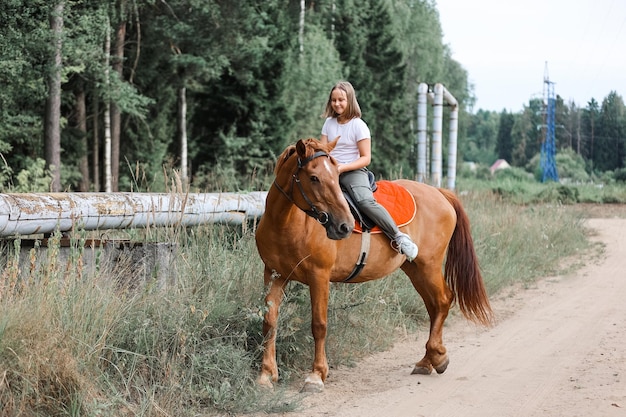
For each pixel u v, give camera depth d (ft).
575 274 43.93
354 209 20.40
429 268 22.74
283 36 100.07
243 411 18.13
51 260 19.08
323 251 19.60
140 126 92.38
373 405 18.99
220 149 94.48
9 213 20.25
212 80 98.12
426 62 175.42
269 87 98.17
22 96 59.98
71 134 77.20
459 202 23.98
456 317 31.24
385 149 145.07
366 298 26.78
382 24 147.84
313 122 105.70
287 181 18.84
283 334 21.52
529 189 129.90
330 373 22.35
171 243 22.68
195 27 78.95
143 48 86.99
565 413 18.03
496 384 21.03
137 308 19.79
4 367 15.42
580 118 379.96
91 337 17.66
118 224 24.06
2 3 47.26
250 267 24.62
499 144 511.81
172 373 18.03
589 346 25.59
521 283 40.57
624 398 19.06
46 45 51.42
